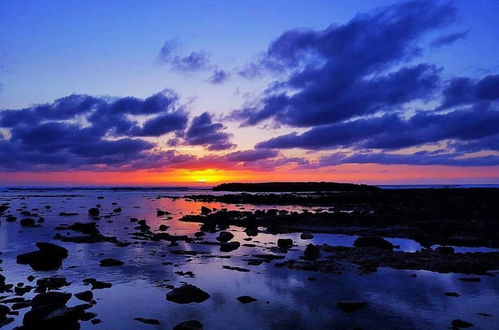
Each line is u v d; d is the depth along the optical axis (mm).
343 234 35500
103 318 13805
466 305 15172
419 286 17812
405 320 13617
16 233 36125
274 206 72625
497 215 40969
